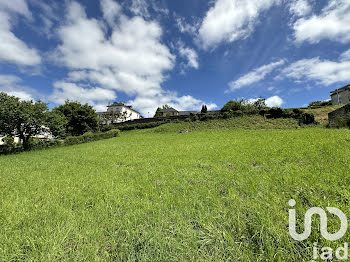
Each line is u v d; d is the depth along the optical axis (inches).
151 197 110.8
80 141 762.8
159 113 1905.8
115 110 2086.6
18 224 83.7
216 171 159.0
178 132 786.8
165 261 54.9
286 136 357.1
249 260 53.7
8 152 561.6
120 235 69.7
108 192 122.6
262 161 180.7
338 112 449.7
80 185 146.4
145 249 59.4
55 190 135.3
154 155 282.7
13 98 607.2
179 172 168.4
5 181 173.6
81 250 61.2
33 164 277.0
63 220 84.6
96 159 282.4
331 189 98.0
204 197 102.5
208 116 912.3
